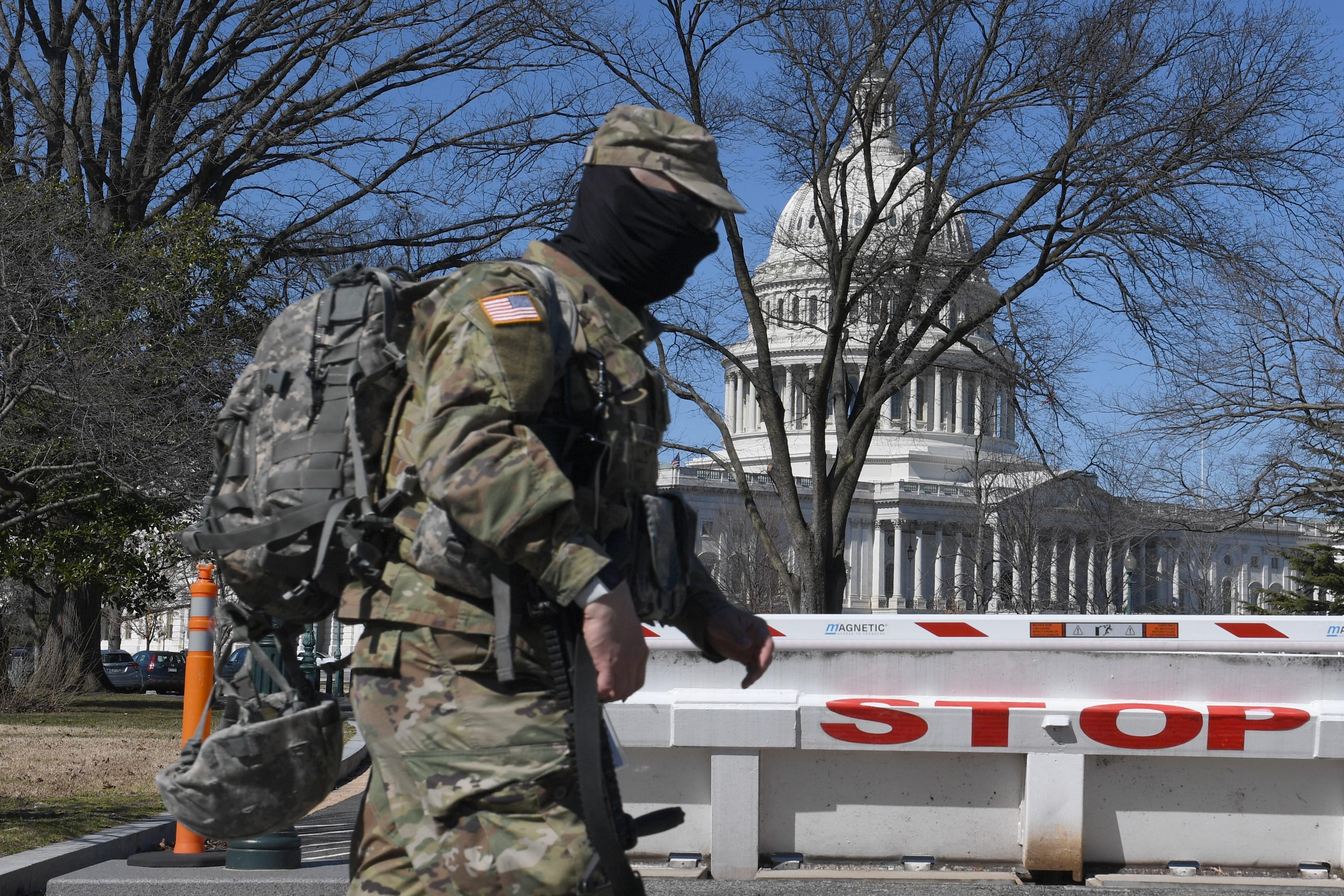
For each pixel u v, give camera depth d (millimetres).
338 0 26594
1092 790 5664
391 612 2303
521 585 2258
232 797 2549
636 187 2490
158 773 2652
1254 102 18266
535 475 2111
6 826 7426
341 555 2389
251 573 2438
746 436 97875
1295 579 45938
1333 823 5652
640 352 2512
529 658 2270
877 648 5727
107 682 34875
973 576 75625
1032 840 5559
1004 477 55594
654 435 2455
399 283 2477
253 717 2648
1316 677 5625
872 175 21859
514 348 2174
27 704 24234
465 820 2227
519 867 2201
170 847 7461
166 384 20391
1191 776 5660
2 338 18375
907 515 105188
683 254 2535
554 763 2248
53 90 27656
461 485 2105
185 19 27312
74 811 8203
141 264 20359
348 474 2371
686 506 2561
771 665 5730
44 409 19672
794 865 5723
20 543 25000
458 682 2268
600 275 2533
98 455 19734
